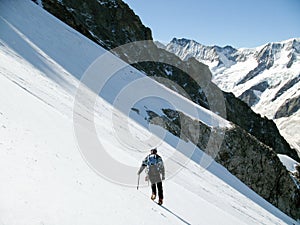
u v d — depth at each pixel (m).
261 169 45.56
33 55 21.78
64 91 18.09
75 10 58.72
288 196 46.88
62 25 38.66
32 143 5.95
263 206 28.83
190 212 9.38
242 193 28.36
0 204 3.41
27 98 9.72
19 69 15.27
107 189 6.37
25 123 6.98
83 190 5.30
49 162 5.54
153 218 6.37
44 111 9.55
